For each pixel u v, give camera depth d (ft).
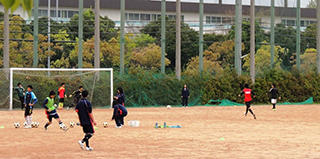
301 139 56.70
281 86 173.88
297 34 193.67
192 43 265.75
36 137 58.65
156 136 59.67
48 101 66.39
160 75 158.30
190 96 160.35
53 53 208.74
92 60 234.58
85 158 40.68
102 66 235.61
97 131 66.54
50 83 134.10
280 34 257.14
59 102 120.78
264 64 228.43
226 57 246.68
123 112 73.36
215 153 43.98
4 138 57.36
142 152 44.57
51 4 310.04
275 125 77.97
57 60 226.58
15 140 55.16
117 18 327.26
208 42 268.41
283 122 84.74
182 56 265.54
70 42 245.45
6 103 125.29
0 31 207.72
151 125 77.10
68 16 313.73
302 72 185.88
